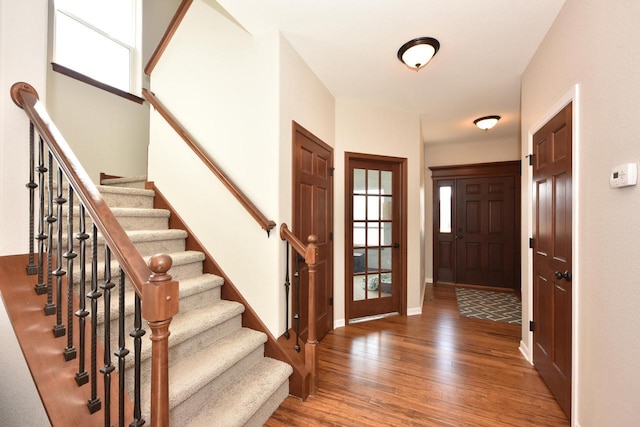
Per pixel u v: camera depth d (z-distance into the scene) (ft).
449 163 18.34
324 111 10.29
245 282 7.59
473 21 6.85
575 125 5.53
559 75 6.40
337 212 11.37
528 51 8.05
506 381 7.41
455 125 14.67
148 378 5.03
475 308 13.62
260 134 7.47
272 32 7.34
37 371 3.97
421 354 8.93
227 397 5.66
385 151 12.32
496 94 10.99
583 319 5.33
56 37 9.91
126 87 12.20
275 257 7.26
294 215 8.03
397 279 12.86
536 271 7.91
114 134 11.48
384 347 9.42
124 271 3.51
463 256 18.12
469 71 9.24
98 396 4.15
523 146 9.05
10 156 4.67
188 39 8.45
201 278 7.52
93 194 3.81
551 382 6.85
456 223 18.30
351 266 11.81
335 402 6.57
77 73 10.24
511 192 16.89
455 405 6.46
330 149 10.84
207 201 8.11
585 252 5.25
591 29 5.04
